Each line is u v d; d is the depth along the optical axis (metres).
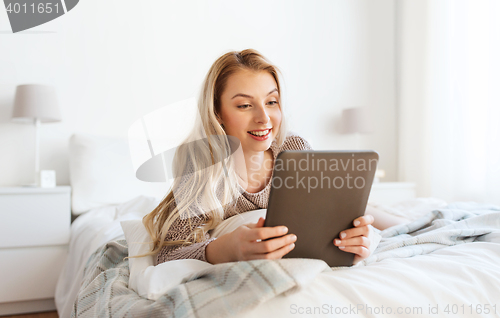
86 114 2.52
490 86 2.51
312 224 0.68
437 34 2.97
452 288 0.65
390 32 3.44
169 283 0.70
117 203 2.20
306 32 3.16
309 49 3.16
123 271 0.91
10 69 2.37
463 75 2.74
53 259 1.91
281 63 3.07
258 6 3.00
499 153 2.46
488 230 0.97
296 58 3.12
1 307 1.85
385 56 3.42
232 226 0.97
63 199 1.93
